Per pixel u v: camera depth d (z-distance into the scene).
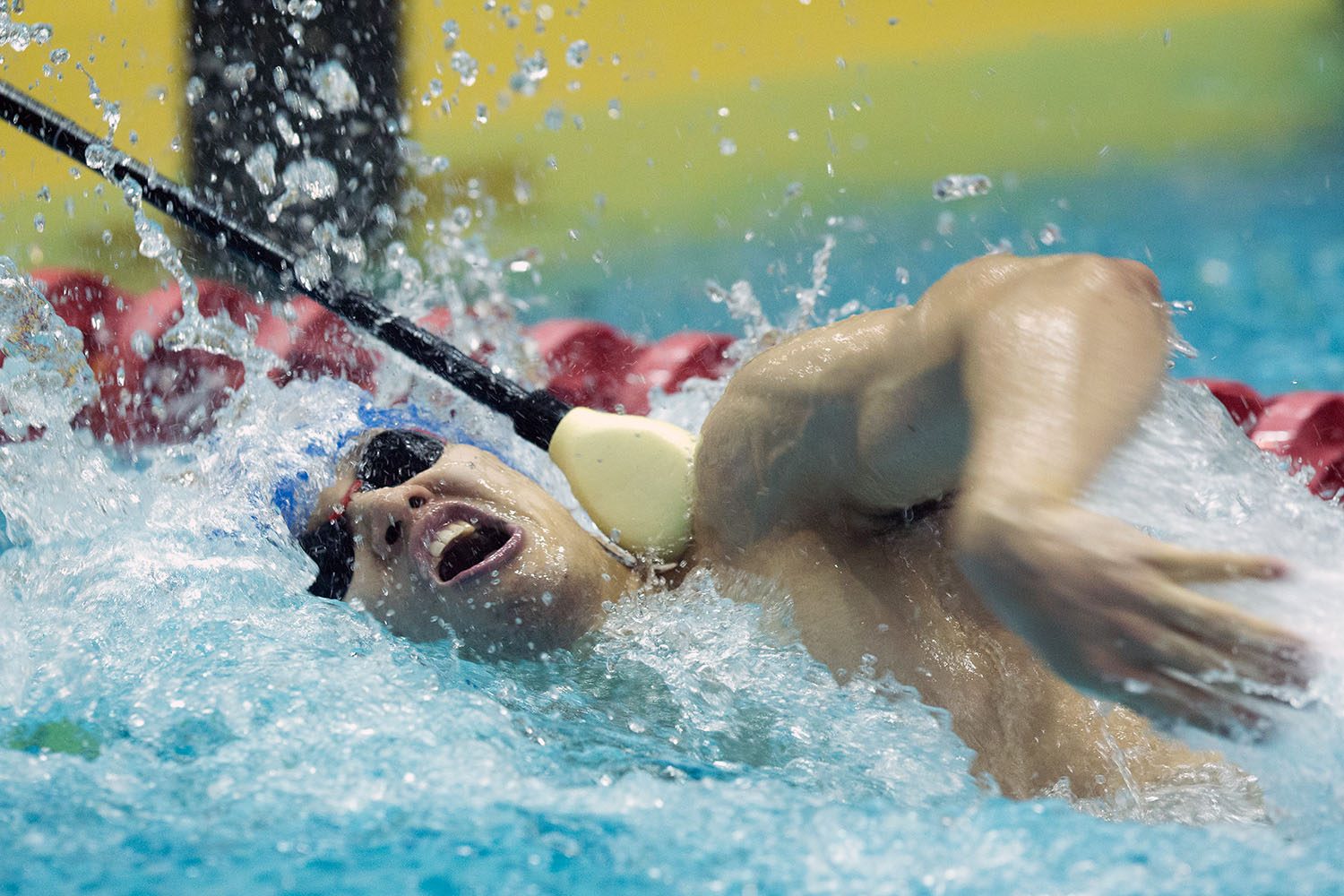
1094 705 4.01
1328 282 15.88
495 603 4.50
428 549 4.61
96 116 19.03
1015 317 3.04
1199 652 2.36
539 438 5.33
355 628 4.65
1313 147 18.94
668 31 22.59
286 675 4.29
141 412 9.78
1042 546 2.44
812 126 21.84
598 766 3.88
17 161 19.42
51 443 6.39
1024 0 21.61
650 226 20.52
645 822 3.34
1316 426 9.22
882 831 3.26
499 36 21.77
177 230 17.25
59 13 19.55
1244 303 15.61
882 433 3.84
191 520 5.51
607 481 4.79
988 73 21.56
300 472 5.34
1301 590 2.62
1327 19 20.30
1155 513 2.90
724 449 4.45
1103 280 3.08
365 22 18.38
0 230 18.77
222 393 9.93
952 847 3.15
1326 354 14.21
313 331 10.47
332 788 3.56
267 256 6.18
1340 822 3.24
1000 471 2.60
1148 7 21.17
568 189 21.48
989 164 20.22
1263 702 2.41
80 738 3.95
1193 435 3.54
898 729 3.93
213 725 4.00
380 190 17.73
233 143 17.41
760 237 19.61
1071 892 2.84
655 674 4.31
